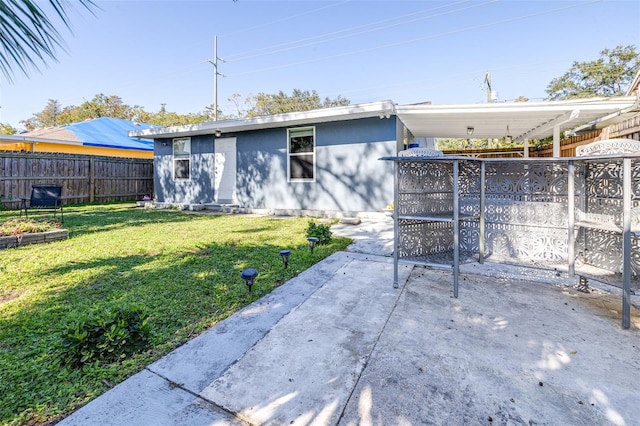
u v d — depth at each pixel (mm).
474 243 3477
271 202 8680
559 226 3070
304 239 5129
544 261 3043
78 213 8430
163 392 1562
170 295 2781
